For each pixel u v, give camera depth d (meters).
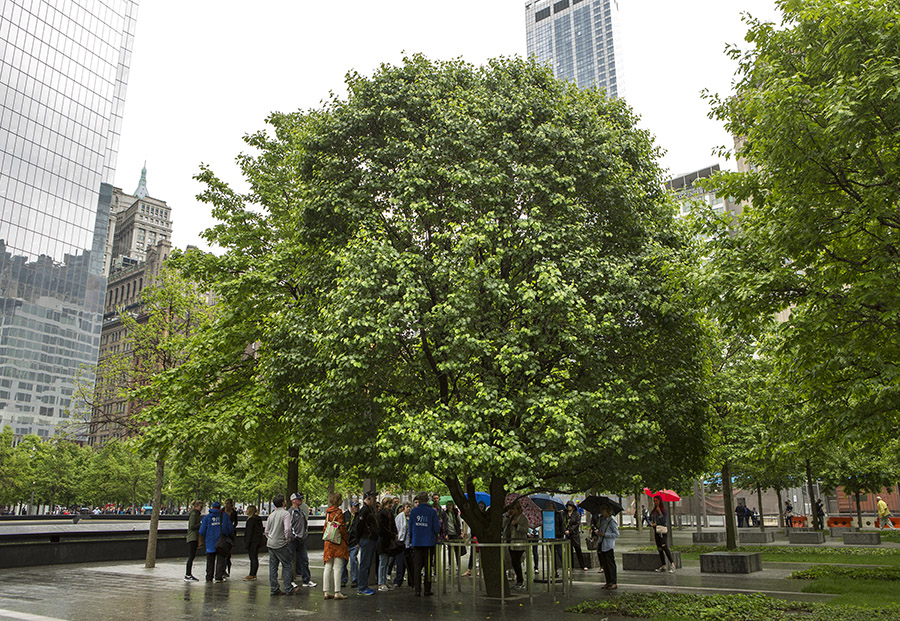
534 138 12.97
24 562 18.89
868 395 11.77
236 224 20.44
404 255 12.16
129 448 18.02
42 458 60.94
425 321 11.80
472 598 13.03
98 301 103.81
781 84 10.98
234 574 18.02
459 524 17.56
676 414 12.88
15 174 91.75
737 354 22.92
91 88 104.50
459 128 12.95
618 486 12.80
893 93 9.36
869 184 10.66
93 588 14.49
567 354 12.38
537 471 11.40
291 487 18.88
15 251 91.62
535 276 12.30
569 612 11.06
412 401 12.81
